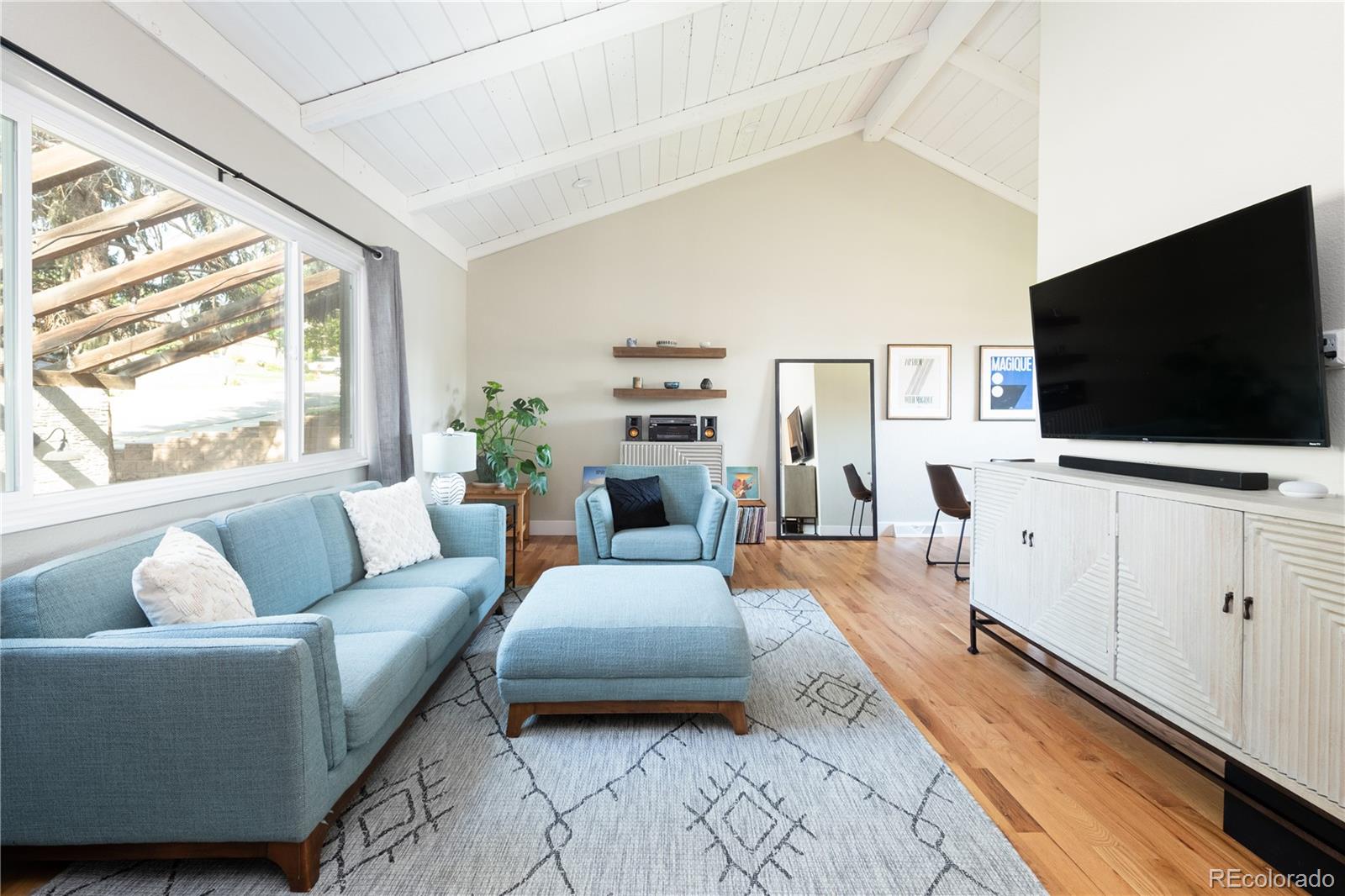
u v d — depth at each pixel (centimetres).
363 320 346
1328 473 161
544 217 517
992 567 260
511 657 197
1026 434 557
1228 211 189
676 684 200
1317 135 163
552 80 320
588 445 548
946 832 153
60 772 131
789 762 185
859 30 371
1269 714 140
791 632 304
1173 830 155
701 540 362
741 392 550
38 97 161
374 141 323
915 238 552
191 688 130
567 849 146
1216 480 175
